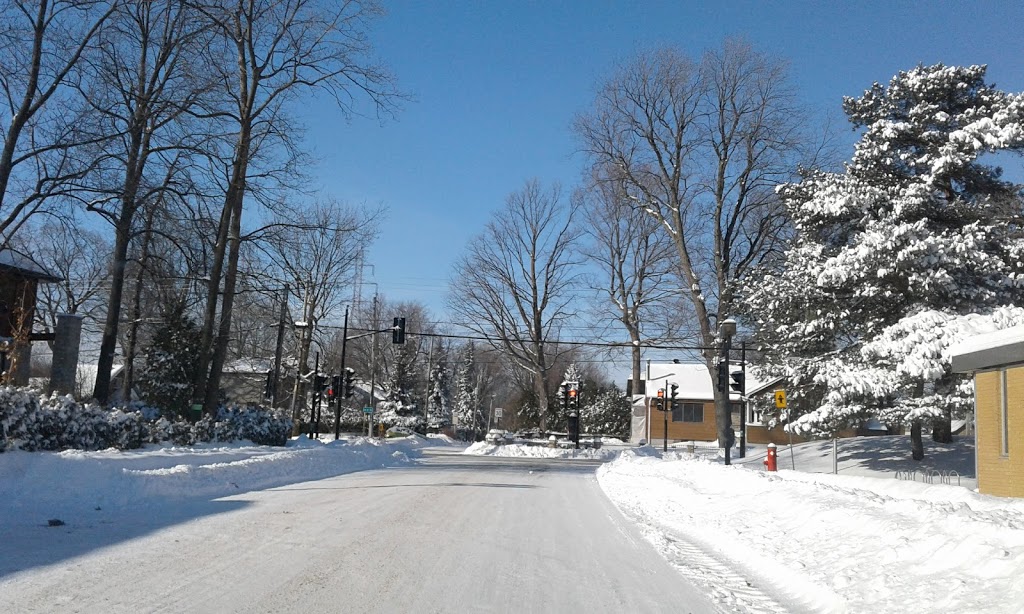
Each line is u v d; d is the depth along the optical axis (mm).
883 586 7453
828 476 22359
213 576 8070
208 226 27125
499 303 58031
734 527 12711
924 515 9344
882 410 26422
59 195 23266
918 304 27359
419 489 19312
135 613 6527
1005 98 27375
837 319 28828
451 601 7539
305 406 58656
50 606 6641
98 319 47781
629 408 82125
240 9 27969
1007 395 17297
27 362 31109
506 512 15219
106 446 19125
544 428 59562
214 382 28953
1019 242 26828
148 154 26375
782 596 8328
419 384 86125
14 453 13102
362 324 74125
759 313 31547
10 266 30484
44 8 22250
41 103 22516
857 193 28062
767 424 32469
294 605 7070
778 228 40281
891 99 29609
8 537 9953
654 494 20078
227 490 17141
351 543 10547
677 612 7539
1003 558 6832
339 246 49875
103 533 10570
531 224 58375
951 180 29016
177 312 35562
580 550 11023
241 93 28594
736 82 40094
